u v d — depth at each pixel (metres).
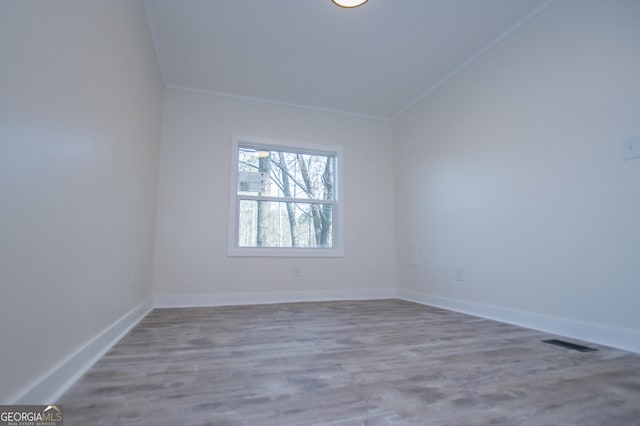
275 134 3.60
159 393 1.12
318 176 3.78
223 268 3.22
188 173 3.23
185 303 3.06
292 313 2.72
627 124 1.74
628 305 1.69
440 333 2.03
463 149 2.92
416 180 3.57
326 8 2.27
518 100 2.39
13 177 0.81
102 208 1.49
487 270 2.59
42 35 0.93
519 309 2.29
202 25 2.44
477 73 2.79
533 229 2.23
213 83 3.26
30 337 0.90
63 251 1.10
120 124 1.72
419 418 0.97
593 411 1.03
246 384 1.21
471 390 1.17
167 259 3.06
